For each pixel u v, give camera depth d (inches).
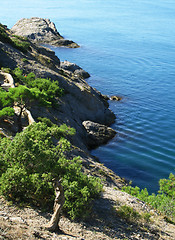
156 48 5679.1
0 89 1364.4
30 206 628.4
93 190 793.6
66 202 660.1
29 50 2618.1
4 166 669.3
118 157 1860.2
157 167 1765.5
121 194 976.3
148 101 2989.7
